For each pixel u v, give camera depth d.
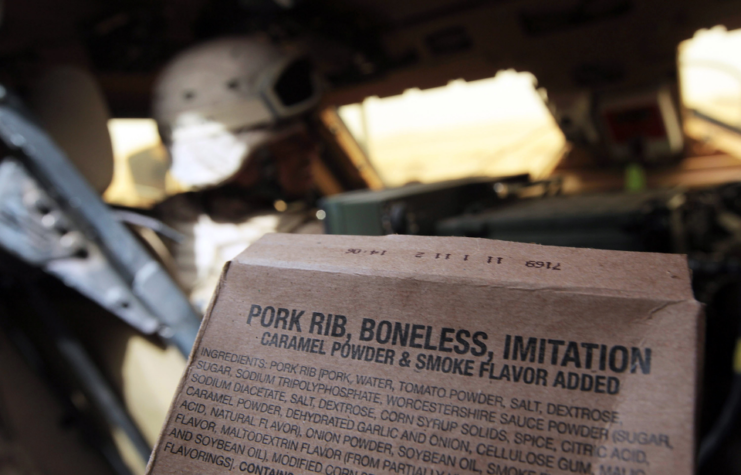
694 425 0.12
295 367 0.15
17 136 0.40
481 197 0.62
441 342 0.14
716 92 1.21
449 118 1.40
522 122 1.31
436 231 0.51
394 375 0.14
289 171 0.65
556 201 0.58
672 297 0.13
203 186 0.60
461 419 0.14
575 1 0.69
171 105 0.59
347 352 0.15
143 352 0.49
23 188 0.41
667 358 0.13
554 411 0.13
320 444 0.14
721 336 0.49
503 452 0.13
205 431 0.15
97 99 0.54
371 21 0.77
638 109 0.83
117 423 0.49
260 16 0.73
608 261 0.14
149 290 0.44
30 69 0.63
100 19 0.70
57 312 0.50
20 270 0.45
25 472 0.44
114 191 0.95
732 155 0.88
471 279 0.14
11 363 0.47
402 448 0.14
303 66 0.67
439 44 0.80
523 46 0.78
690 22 0.69
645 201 0.46
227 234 0.58
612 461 0.12
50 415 0.48
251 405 0.15
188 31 0.81
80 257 0.43
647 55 0.75
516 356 0.14
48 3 0.63
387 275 0.15
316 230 0.60
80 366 0.48
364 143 1.10
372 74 0.87
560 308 0.14
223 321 0.16
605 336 0.13
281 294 0.16
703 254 0.54
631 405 0.13
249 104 0.58
